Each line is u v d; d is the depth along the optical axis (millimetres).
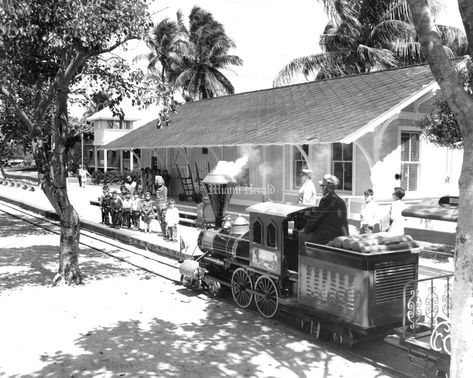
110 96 11102
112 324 7855
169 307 8820
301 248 7098
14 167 71375
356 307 6133
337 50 27031
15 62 10055
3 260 12938
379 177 13523
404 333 5875
